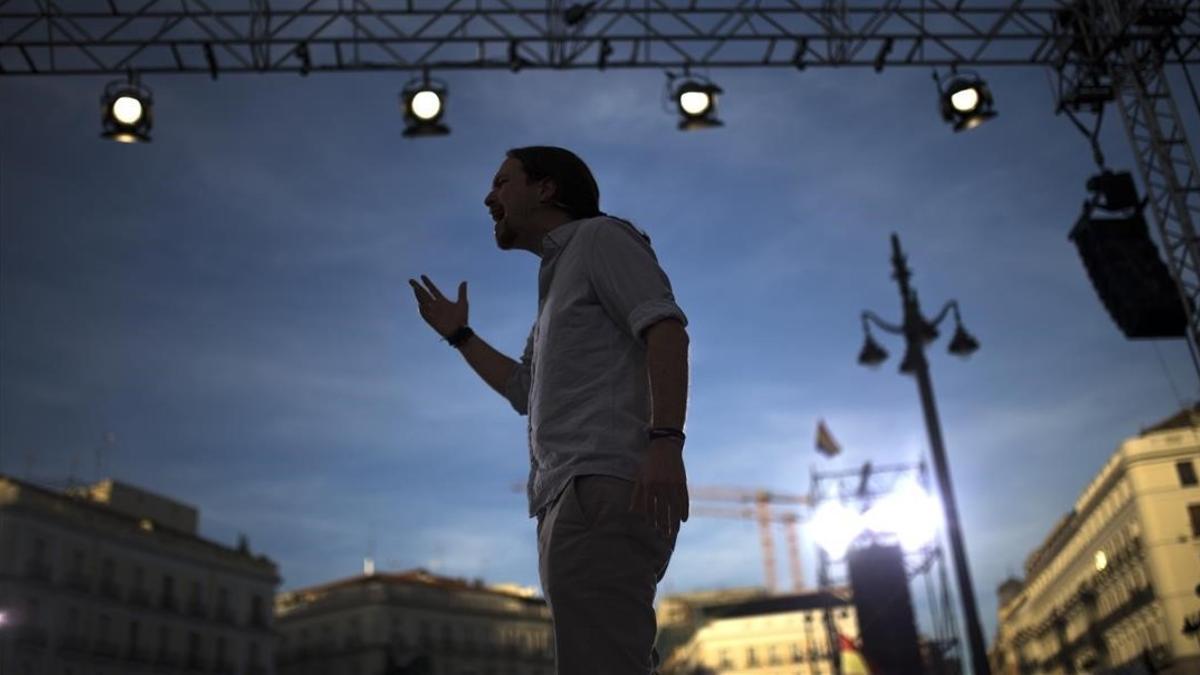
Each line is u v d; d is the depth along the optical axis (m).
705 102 12.62
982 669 15.42
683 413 2.37
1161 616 44.25
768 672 92.12
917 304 17.48
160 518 72.69
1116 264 11.41
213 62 12.23
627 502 2.36
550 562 2.38
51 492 62.12
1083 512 53.22
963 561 16.16
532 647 94.94
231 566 73.38
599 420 2.44
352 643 86.38
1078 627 54.22
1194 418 38.56
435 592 90.38
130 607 65.12
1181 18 11.67
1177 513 45.62
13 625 57.31
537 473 2.53
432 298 3.72
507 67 12.55
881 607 23.34
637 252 2.57
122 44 12.04
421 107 12.42
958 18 12.66
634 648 2.33
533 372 2.69
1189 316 11.25
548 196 2.89
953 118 12.86
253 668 73.38
